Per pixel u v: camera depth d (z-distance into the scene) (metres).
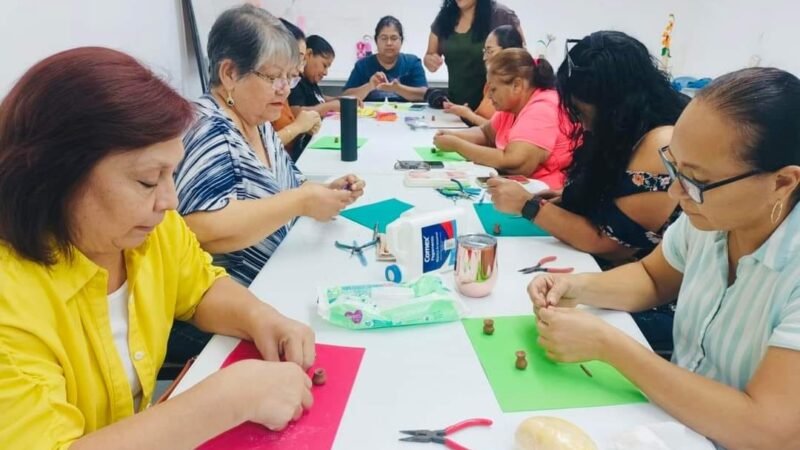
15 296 0.66
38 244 0.67
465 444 0.69
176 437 0.64
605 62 1.26
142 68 0.70
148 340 0.89
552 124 2.20
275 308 1.01
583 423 0.73
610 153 1.33
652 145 1.27
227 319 0.94
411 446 0.69
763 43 3.57
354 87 3.93
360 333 0.94
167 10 2.67
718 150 0.73
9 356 0.62
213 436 0.67
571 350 0.83
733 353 0.87
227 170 1.29
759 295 0.82
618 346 0.80
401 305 0.97
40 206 0.65
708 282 0.94
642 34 4.23
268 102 1.45
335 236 1.37
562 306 1.03
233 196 1.28
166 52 2.67
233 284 1.01
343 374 0.83
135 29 2.31
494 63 2.42
